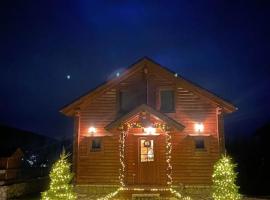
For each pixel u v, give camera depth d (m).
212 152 18.28
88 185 18.34
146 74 19.38
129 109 19.23
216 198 13.99
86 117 19.22
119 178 18.19
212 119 18.72
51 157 42.25
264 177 27.34
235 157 30.36
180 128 17.27
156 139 18.62
